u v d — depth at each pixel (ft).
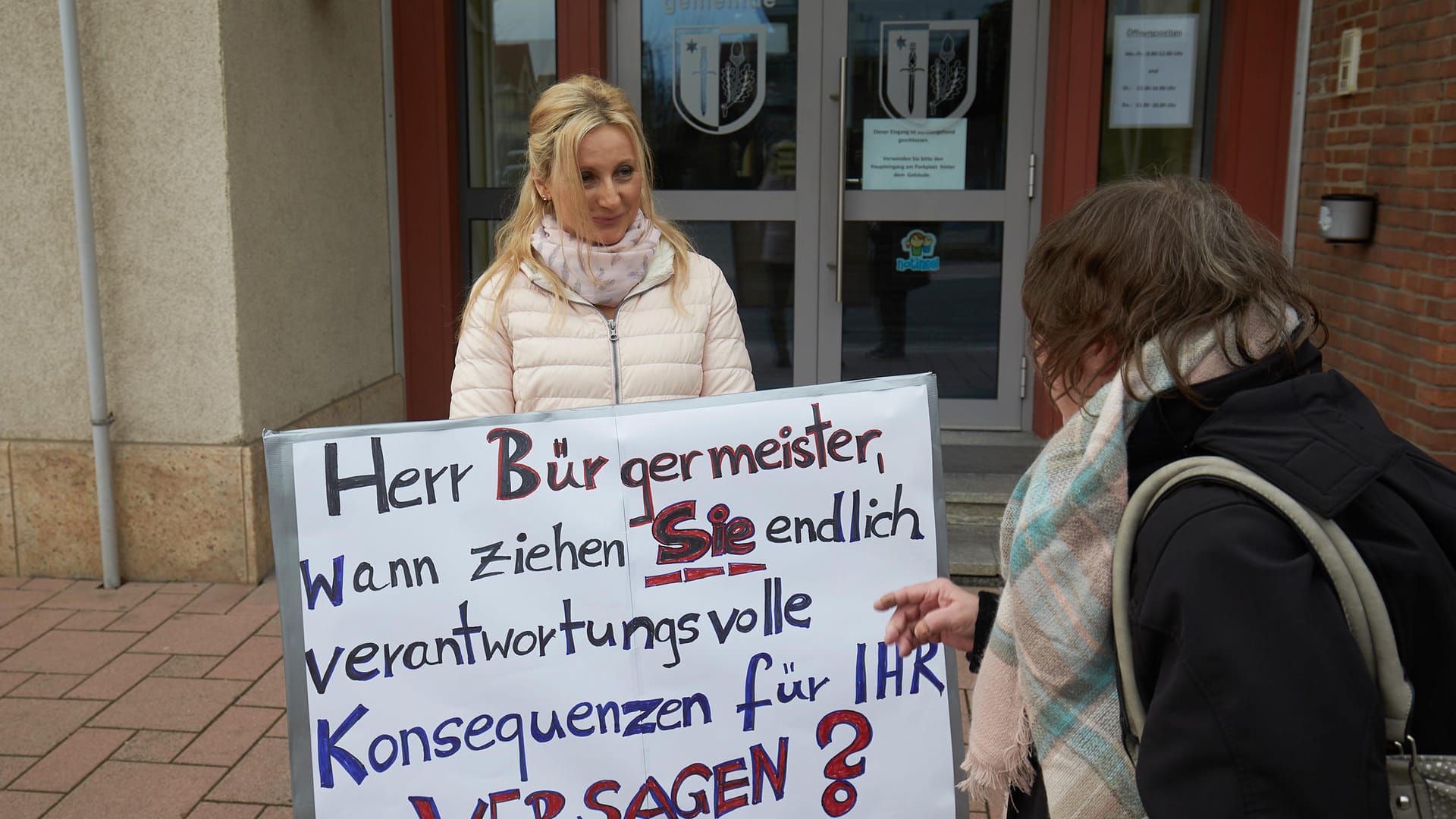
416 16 17.40
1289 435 3.84
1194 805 3.47
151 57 13.34
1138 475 4.21
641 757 6.27
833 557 6.48
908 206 18.07
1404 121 13.76
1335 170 15.61
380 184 17.43
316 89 15.46
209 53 13.28
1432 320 13.16
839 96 17.65
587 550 6.26
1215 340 4.07
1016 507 4.88
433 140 17.69
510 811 6.15
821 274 18.26
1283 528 3.69
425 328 18.12
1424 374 13.29
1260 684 3.42
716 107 17.95
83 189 13.48
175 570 14.42
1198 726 3.51
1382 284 14.34
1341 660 3.47
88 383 14.12
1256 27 16.61
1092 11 16.88
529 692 6.19
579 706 6.23
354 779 6.04
